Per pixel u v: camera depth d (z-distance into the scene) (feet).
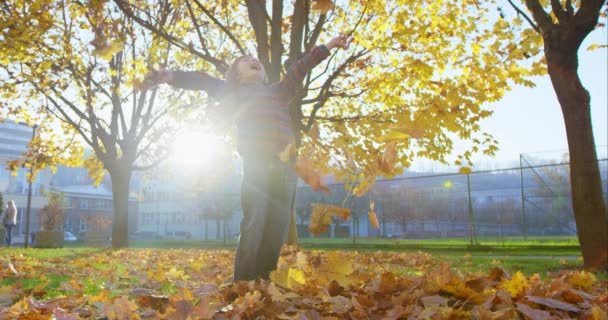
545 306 7.50
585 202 22.09
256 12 25.27
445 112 31.71
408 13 31.24
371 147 34.32
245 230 10.19
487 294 8.30
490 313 6.61
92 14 27.76
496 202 88.69
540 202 74.95
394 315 6.99
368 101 37.86
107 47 8.45
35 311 7.13
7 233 68.03
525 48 28.94
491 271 11.01
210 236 173.58
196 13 38.93
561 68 22.90
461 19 30.83
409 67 32.76
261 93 10.34
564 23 22.68
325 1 9.98
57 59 35.27
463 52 32.37
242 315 7.45
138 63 28.76
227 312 7.44
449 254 41.39
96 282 13.96
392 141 6.81
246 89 10.41
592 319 6.53
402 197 82.84
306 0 24.93
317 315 6.82
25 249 43.88
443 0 32.32
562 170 73.46
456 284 8.36
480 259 29.09
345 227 102.01
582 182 22.27
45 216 63.82
